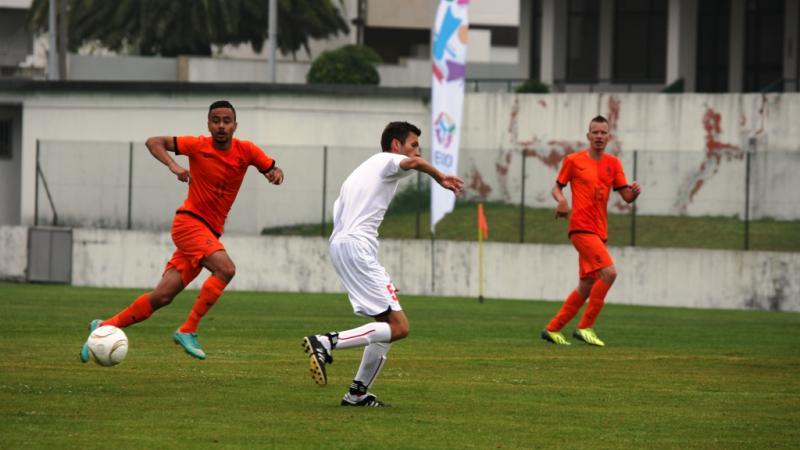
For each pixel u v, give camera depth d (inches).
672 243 3304.6
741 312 2962.6
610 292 3284.9
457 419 1143.6
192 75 5851.4
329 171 3587.6
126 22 5787.4
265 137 4035.4
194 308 1347.2
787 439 1074.1
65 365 1482.5
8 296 2915.8
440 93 3316.9
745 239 3196.4
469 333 2082.9
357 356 1662.2
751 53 4906.5
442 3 3299.7
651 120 4084.6
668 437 1074.1
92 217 3747.5
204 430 1056.2
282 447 986.7
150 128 4119.1
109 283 3641.7
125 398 1227.9
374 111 4173.2
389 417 1144.8
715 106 3998.5
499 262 3383.4
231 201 1381.6
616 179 1883.6
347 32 6274.6
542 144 4227.4
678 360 1695.4
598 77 5137.8
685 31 4798.2
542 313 2674.7
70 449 963.3
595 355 1740.9
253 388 1318.9
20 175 4392.2
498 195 3754.9
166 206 3673.7
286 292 3442.4
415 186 3602.4
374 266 1179.9
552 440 1047.6
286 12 5905.5
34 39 6486.2
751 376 1520.7
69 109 4200.3
